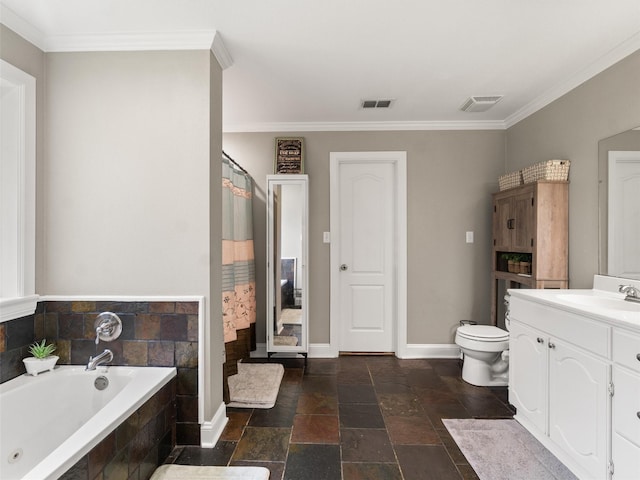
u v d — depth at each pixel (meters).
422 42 1.97
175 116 1.92
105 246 1.93
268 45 2.01
